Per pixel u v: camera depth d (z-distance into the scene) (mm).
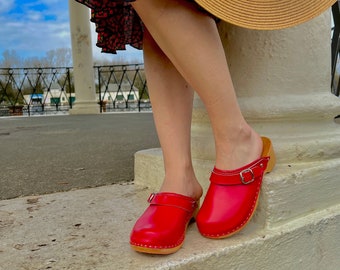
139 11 588
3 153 1950
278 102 876
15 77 7590
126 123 4152
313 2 642
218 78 623
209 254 619
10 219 817
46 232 731
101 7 819
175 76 712
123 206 898
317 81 931
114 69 7496
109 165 1519
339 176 847
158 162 1029
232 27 888
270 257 695
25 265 587
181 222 644
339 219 809
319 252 777
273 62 880
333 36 1612
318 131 911
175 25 579
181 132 718
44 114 7738
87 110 6645
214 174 693
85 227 755
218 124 671
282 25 631
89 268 572
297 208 761
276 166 802
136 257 607
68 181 1227
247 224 730
